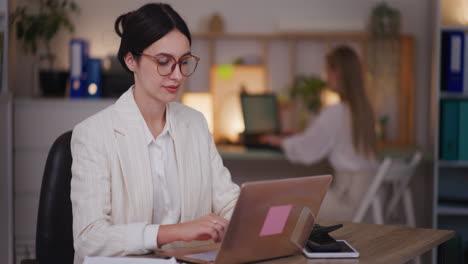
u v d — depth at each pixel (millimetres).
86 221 1529
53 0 4086
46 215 1695
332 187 3482
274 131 4285
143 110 1729
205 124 1919
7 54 3076
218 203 1866
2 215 3023
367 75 4445
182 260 1396
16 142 3342
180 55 1626
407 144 4367
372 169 3357
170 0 4461
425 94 4426
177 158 1765
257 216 1320
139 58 1640
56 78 3650
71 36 4199
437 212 3742
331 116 3393
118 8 4281
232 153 3643
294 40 4492
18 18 3818
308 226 1439
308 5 4484
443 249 2787
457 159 3709
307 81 4395
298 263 1387
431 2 4145
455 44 3736
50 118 3369
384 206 4227
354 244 1585
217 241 1471
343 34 4410
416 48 4418
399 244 1585
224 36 4449
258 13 4504
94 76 3527
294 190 1358
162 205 1740
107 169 1622
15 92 4055
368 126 3336
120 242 1452
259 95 4234
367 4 4461
